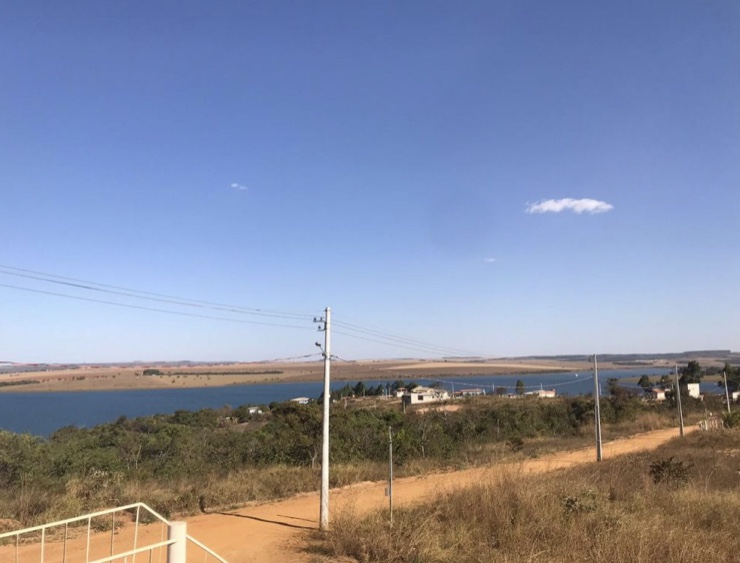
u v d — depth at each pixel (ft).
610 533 32.89
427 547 32.12
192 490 55.57
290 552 35.14
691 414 202.39
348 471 74.13
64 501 44.88
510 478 43.09
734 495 45.19
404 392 302.86
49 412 287.89
